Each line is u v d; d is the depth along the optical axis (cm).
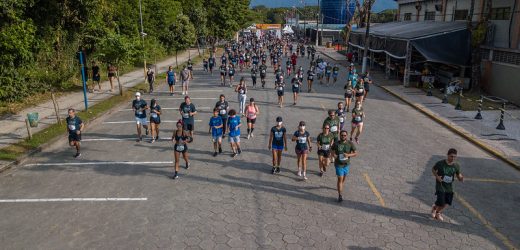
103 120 1811
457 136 1628
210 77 3173
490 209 991
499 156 1364
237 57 3906
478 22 2539
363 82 2066
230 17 5600
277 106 2092
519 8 2291
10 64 2020
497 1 2538
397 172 1212
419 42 2630
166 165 1242
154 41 3847
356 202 1008
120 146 1428
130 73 3328
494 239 853
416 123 1830
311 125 1731
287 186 1097
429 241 839
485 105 2161
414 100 2308
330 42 7094
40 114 1862
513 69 2225
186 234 848
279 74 2127
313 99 2297
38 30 2295
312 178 1155
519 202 1034
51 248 793
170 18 3906
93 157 1313
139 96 1466
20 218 909
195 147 1416
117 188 1070
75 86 2577
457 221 927
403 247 814
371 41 3734
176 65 3875
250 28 10975
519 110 2061
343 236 850
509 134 1622
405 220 923
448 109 2072
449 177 893
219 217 921
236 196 1031
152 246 802
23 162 1266
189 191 1056
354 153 991
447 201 909
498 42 2517
